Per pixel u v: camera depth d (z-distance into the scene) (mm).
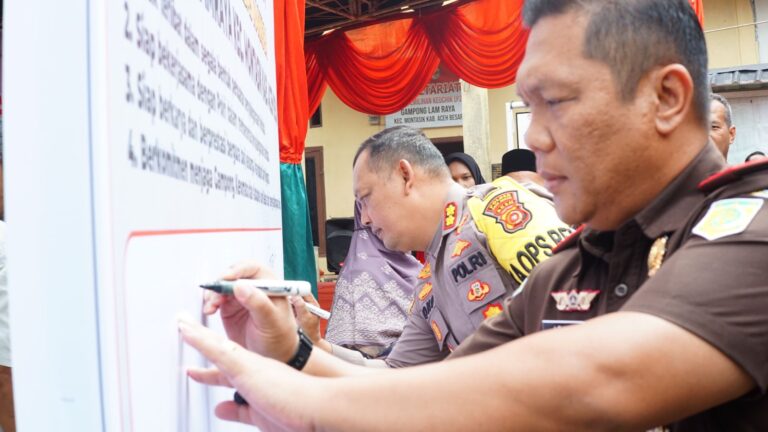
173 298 565
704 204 700
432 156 1663
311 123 9648
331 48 6789
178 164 579
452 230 1526
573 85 701
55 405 403
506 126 9273
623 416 543
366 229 2506
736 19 8727
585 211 747
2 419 1697
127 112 452
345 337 2404
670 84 717
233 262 837
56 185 404
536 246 1359
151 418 499
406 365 1721
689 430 673
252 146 1041
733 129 2701
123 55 448
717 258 609
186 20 619
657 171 737
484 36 6129
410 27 6484
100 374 409
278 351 790
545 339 569
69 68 406
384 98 6699
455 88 9383
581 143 710
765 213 637
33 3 403
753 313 582
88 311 406
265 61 1284
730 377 569
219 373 635
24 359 401
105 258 409
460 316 1476
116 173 428
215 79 745
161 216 526
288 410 583
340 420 567
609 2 701
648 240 759
